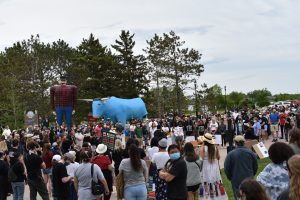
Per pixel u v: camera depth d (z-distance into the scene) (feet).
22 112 183.11
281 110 111.86
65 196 38.75
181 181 29.55
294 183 17.11
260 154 48.75
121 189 31.99
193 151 35.55
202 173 37.19
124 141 71.61
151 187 44.80
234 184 31.99
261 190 16.30
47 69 212.64
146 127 109.09
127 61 221.25
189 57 208.44
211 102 258.78
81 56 214.28
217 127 99.71
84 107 202.49
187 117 113.50
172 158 29.81
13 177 43.55
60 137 76.23
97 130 91.66
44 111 203.51
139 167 31.76
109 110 93.71
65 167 38.81
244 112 112.78
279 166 22.85
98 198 33.88
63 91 78.07
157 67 210.59
